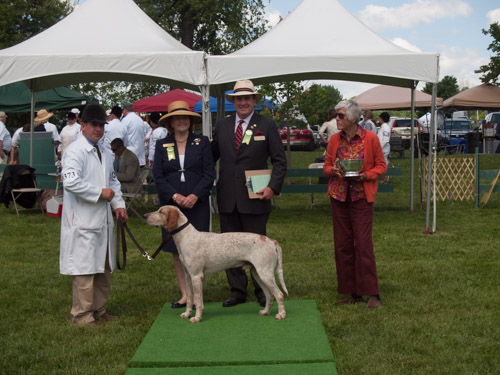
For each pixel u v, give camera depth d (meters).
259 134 5.18
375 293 5.11
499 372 3.74
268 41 9.26
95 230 4.70
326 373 3.65
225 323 4.68
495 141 21.52
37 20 28.42
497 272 6.25
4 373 3.84
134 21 9.57
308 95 15.20
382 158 5.11
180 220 4.70
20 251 7.73
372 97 19.03
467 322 4.67
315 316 4.83
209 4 28.30
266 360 3.85
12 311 5.23
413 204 10.89
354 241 5.25
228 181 5.21
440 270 6.39
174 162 5.13
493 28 21.39
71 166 4.61
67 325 4.77
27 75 8.47
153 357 3.92
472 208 11.16
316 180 15.93
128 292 5.82
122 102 28.98
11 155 14.29
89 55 8.38
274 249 4.71
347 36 9.19
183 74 8.41
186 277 4.86
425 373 3.73
